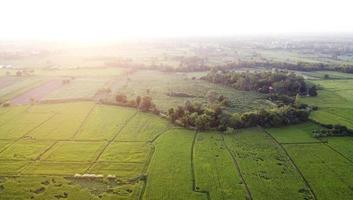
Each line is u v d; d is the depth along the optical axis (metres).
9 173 92.06
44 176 90.75
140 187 85.69
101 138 117.19
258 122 129.50
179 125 129.75
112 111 148.25
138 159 100.94
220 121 127.19
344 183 87.88
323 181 88.81
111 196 81.75
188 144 112.38
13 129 124.75
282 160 100.94
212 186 86.12
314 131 123.38
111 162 98.88
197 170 94.31
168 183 87.44
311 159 101.44
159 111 145.75
